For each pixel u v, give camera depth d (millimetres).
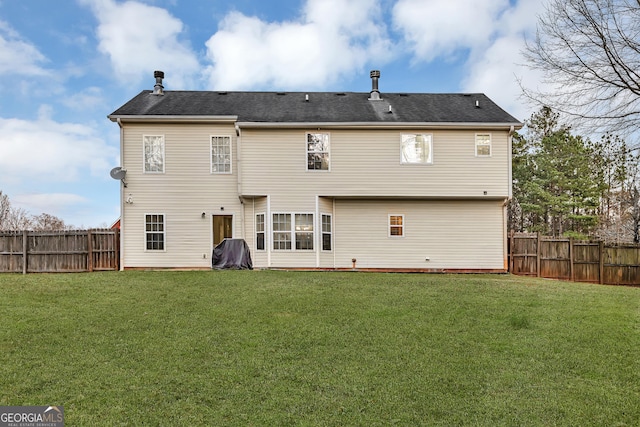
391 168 15906
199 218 15992
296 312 8539
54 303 9297
